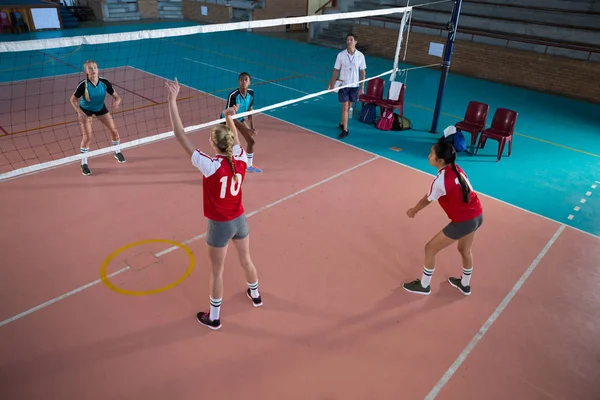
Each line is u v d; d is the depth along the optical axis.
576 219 6.16
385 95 11.53
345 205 6.19
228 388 3.45
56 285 4.45
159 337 3.90
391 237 5.51
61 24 19.22
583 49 11.82
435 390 3.52
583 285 4.82
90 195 6.18
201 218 5.73
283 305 4.33
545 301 4.55
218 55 15.84
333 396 3.43
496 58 13.60
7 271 4.61
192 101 10.62
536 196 6.76
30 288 4.39
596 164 8.00
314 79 13.09
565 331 4.18
